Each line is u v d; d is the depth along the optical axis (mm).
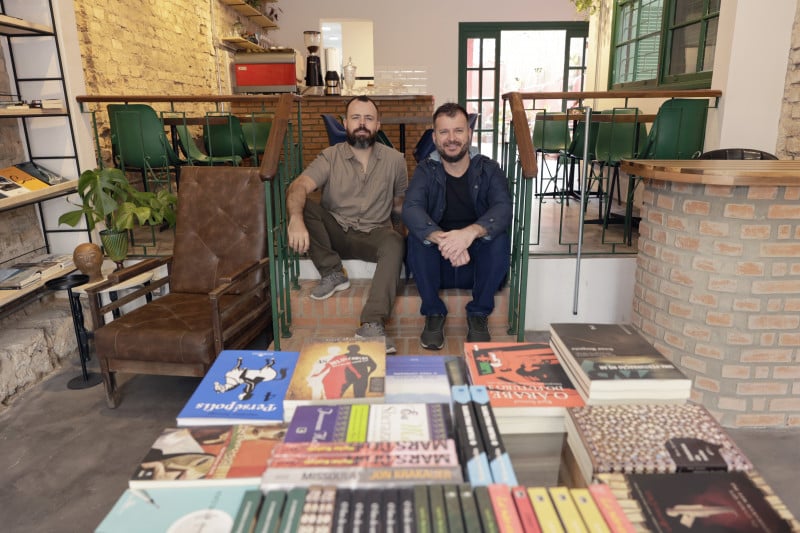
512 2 7934
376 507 812
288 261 2820
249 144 4582
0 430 2314
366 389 1172
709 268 2197
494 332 2830
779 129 3432
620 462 928
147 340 2287
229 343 2438
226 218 2846
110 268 3258
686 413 1087
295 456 931
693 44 4328
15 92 3158
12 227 3141
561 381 1255
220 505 863
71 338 3092
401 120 4156
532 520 792
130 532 805
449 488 847
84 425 2350
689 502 841
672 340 2377
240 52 5848
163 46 5176
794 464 2020
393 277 2584
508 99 2861
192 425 1105
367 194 2891
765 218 2078
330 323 2830
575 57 8117
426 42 8094
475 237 2385
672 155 3490
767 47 3324
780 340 2178
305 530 768
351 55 9023
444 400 1182
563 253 3170
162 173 4812
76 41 3252
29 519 1781
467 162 2701
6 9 3045
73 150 3260
